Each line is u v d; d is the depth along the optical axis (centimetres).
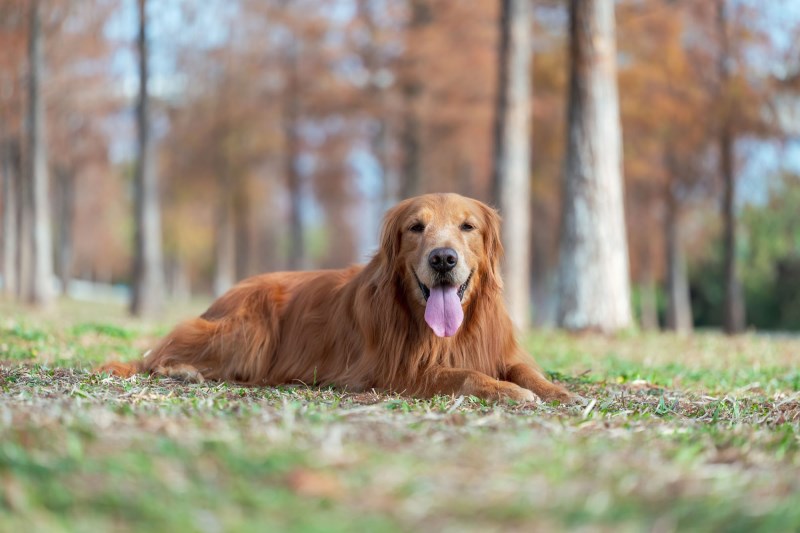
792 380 686
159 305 1995
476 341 555
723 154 1908
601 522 218
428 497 235
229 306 637
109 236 4681
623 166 2244
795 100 1823
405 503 230
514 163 1441
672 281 2331
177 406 395
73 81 2256
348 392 534
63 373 567
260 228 4097
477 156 2464
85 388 475
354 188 3119
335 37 2458
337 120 2708
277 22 2541
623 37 2084
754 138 1888
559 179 2448
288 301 631
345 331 578
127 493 227
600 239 1232
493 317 565
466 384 509
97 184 3850
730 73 1886
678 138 2073
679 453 296
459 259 515
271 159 3003
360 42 2373
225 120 2773
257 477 249
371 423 346
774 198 2033
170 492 231
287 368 603
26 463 254
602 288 1229
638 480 256
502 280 580
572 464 273
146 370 616
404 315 544
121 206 4422
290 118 2747
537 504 230
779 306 3200
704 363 864
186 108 2833
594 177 1234
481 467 267
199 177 3000
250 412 376
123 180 4103
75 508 220
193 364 612
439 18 2200
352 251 4566
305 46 2589
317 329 600
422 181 2514
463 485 246
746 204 2106
